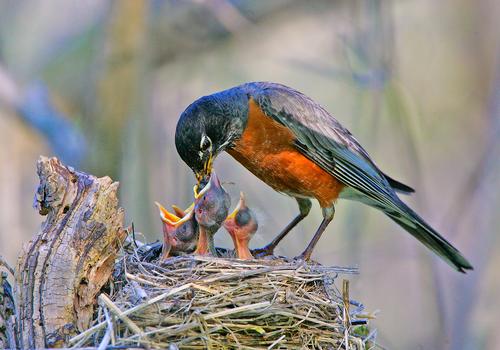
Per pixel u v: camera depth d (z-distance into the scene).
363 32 14.17
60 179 7.84
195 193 10.34
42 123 15.41
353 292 13.12
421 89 17.22
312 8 17.17
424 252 14.59
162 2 16.70
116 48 14.54
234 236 9.66
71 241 7.72
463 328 13.59
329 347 8.18
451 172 16.84
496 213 14.01
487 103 16.39
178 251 9.28
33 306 7.56
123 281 8.15
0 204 14.69
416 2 17.86
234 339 7.78
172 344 7.40
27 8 17.50
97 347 7.24
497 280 13.69
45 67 17.17
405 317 14.79
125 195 14.34
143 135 14.93
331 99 17.28
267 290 8.16
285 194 11.41
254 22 16.81
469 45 17.61
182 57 17.12
